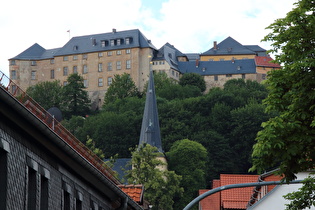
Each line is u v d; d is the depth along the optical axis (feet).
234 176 218.18
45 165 92.63
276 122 100.17
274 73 104.37
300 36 104.01
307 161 99.96
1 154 79.66
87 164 104.88
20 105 78.79
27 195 85.35
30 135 86.12
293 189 181.37
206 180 650.84
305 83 101.35
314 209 152.35
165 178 517.96
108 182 116.37
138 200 152.15
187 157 618.44
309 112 100.94
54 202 95.81
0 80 82.84
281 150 99.19
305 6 105.70
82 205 110.32
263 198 182.80
